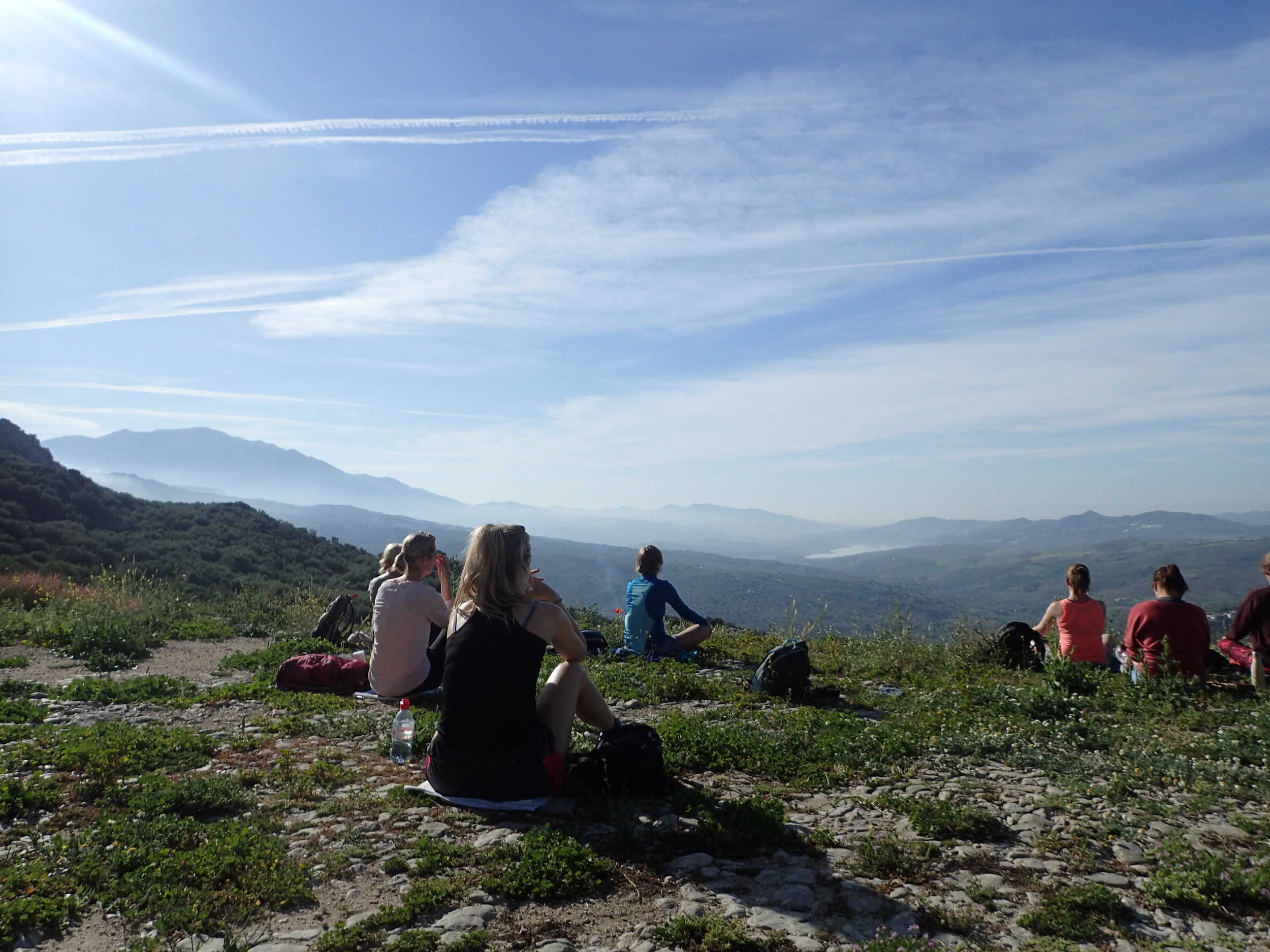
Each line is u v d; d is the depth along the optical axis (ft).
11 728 22.04
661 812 16.28
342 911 12.01
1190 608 29.32
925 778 19.12
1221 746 20.98
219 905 11.85
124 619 46.11
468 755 16.12
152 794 16.15
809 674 29.58
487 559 16.24
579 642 16.94
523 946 10.99
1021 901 12.53
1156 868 13.62
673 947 11.00
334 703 27.45
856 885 13.05
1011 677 33.14
